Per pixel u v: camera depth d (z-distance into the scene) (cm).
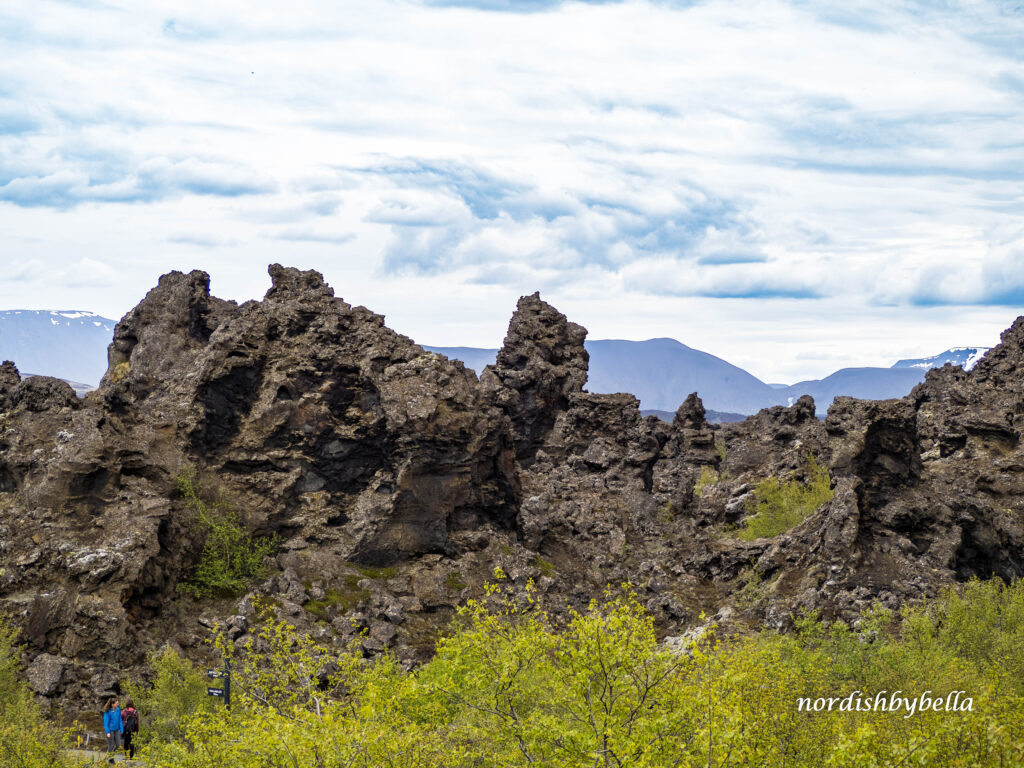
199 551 7544
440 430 8225
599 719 3238
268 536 7988
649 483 10494
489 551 8344
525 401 12381
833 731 3572
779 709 3734
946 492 7788
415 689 3616
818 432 11212
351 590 7681
